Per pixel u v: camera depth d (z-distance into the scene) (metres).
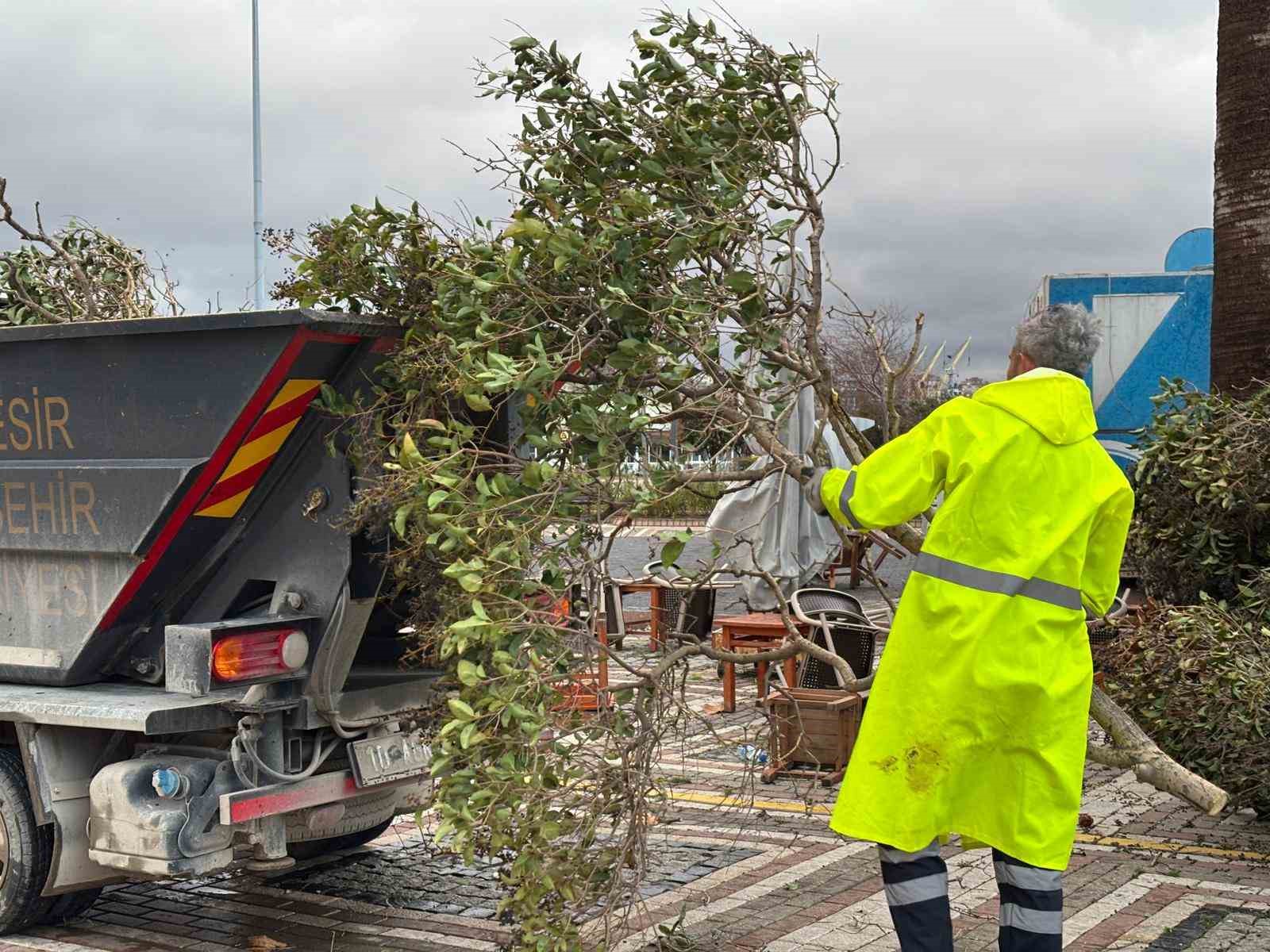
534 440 4.18
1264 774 6.39
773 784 7.99
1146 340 14.05
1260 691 5.95
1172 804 7.36
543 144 4.67
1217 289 9.31
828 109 4.72
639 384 4.32
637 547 18.25
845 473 4.09
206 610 5.38
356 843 6.55
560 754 4.10
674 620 11.00
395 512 4.70
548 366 3.94
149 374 5.11
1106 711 4.29
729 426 4.44
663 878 5.98
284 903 5.85
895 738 3.86
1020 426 3.92
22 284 7.67
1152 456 7.95
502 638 3.97
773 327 4.57
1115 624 6.63
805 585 12.17
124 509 5.16
